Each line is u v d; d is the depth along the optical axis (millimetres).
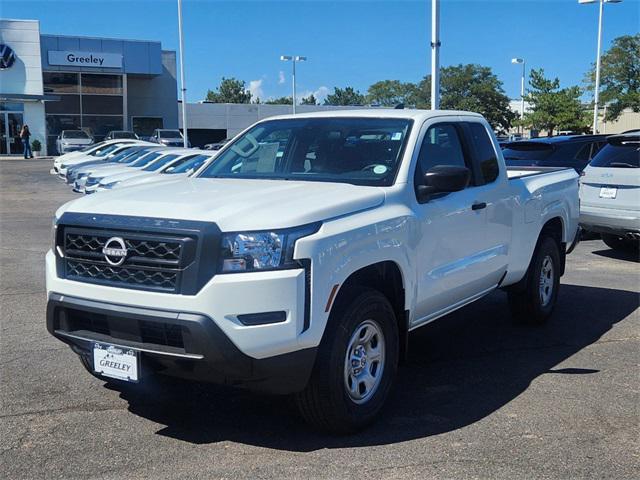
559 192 6945
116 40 47312
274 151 5418
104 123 48375
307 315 3795
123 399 4820
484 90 60219
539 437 4230
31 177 27750
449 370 5539
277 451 4023
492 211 5680
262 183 4805
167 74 52531
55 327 4199
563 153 13016
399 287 4617
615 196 10188
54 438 4176
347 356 4105
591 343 6297
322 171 5027
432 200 4930
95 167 19484
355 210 4230
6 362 5582
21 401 4754
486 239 5637
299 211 3914
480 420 4500
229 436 4234
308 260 3783
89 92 47656
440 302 5137
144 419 4484
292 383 3871
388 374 4477
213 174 5492
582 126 43031
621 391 5047
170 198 4230
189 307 3688
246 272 3703
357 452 4008
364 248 4148
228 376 3768
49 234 12984
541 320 6859
